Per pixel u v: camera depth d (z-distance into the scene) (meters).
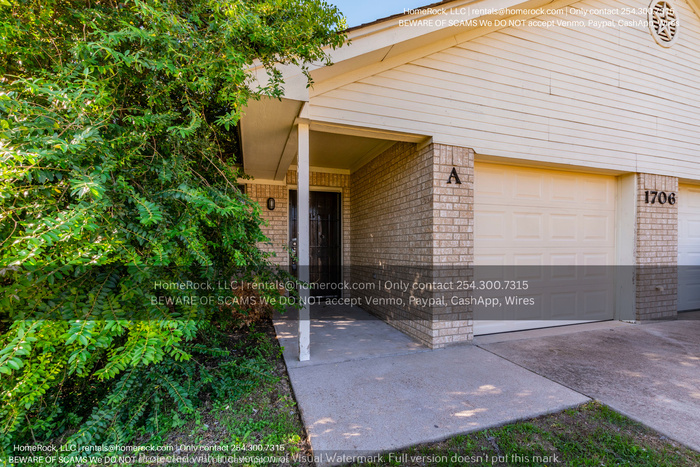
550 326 3.94
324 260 5.60
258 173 4.60
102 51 1.57
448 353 3.01
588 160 3.79
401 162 3.78
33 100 1.53
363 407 2.01
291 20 2.01
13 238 1.29
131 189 1.50
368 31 2.63
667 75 4.22
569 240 4.04
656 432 1.79
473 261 3.43
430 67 3.12
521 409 2.00
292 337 3.46
